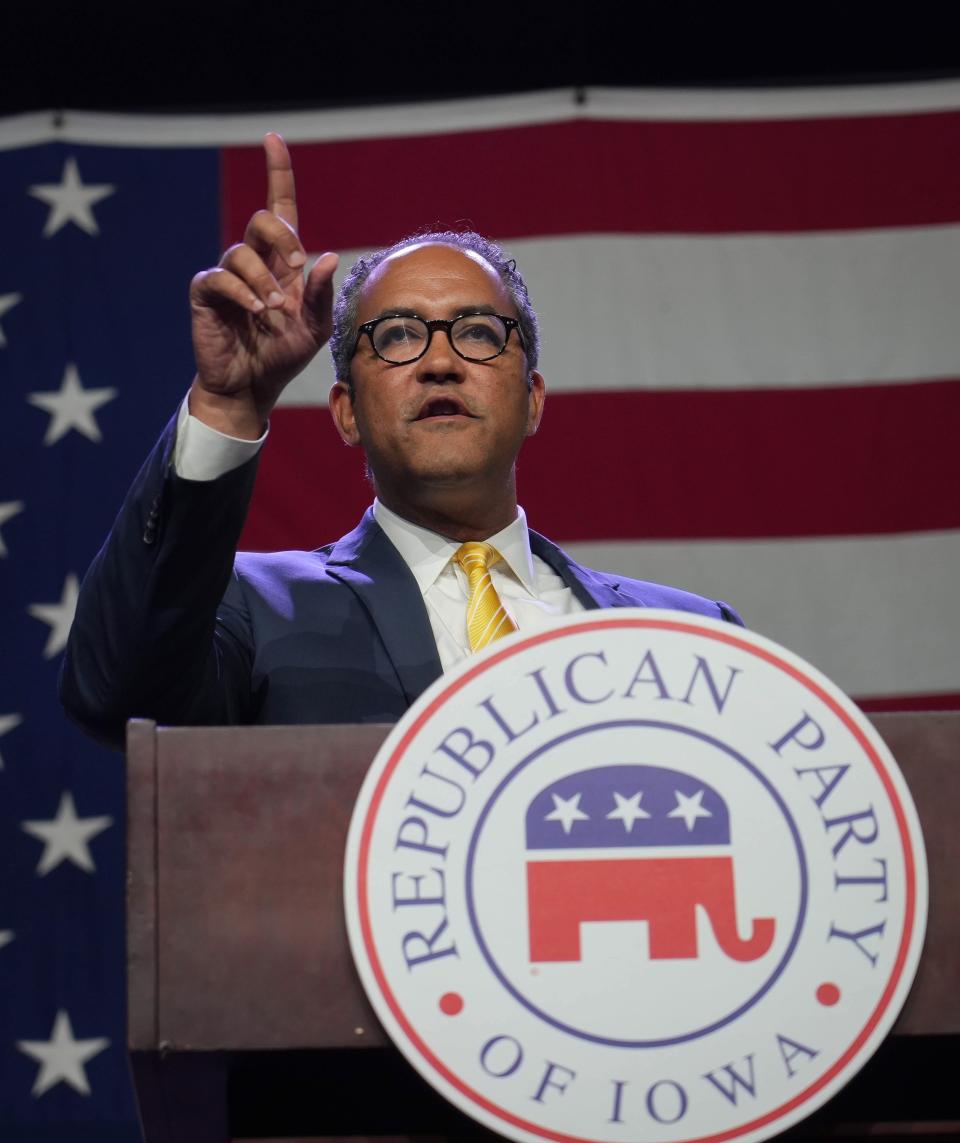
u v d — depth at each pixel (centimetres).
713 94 1135
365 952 257
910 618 1048
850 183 1119
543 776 265
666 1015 256
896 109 1131
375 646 430
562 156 1122
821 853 263
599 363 1087
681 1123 253
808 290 1098
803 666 271
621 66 1191
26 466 1079
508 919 259
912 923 261
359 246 1110
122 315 1105
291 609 438
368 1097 291
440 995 256
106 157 1134
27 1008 984
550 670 270
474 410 455
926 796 270
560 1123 252
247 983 259
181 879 262
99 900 1004
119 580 361
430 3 1181
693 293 1099
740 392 1083
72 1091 970
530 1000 256
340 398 514
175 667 366
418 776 264
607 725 268
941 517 1062
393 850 261
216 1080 276
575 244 1105
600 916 260
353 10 1184
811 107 1132
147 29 1183
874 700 1040
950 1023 260
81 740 1032
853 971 259
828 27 1185
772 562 1056
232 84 1191
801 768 267
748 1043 256
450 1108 286
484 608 444
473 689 269
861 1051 255
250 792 266
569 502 1062
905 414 1078
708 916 260
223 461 356
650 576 1052
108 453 1082
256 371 360
